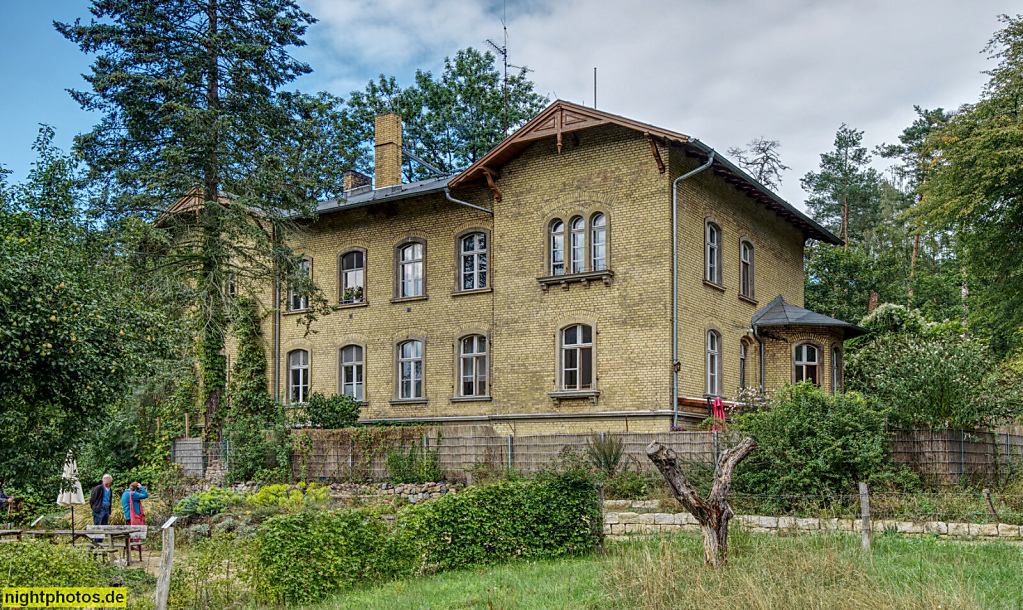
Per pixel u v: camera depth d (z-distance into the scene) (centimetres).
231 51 2781
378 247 3161
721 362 2683
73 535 1678
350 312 3203
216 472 2752
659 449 1316
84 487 2941
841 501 1752
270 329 3384
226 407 3062
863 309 4506
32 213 1894
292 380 3341
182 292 2667
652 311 2466
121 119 2750
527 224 2708
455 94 4984
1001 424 2238
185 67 2759
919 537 1530
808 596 1068
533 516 1579
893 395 2045
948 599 1038
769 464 1873
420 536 1470
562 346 2612
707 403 2545
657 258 2470
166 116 2686
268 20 2888
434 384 2958
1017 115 2908
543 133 2627
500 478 2241
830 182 5991
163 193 2708
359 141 4969
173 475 2791
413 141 4900
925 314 4816
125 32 2725
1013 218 3003
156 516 2362
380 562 1410
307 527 1353
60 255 1778
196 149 2698
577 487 1623
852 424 1822
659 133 2433
